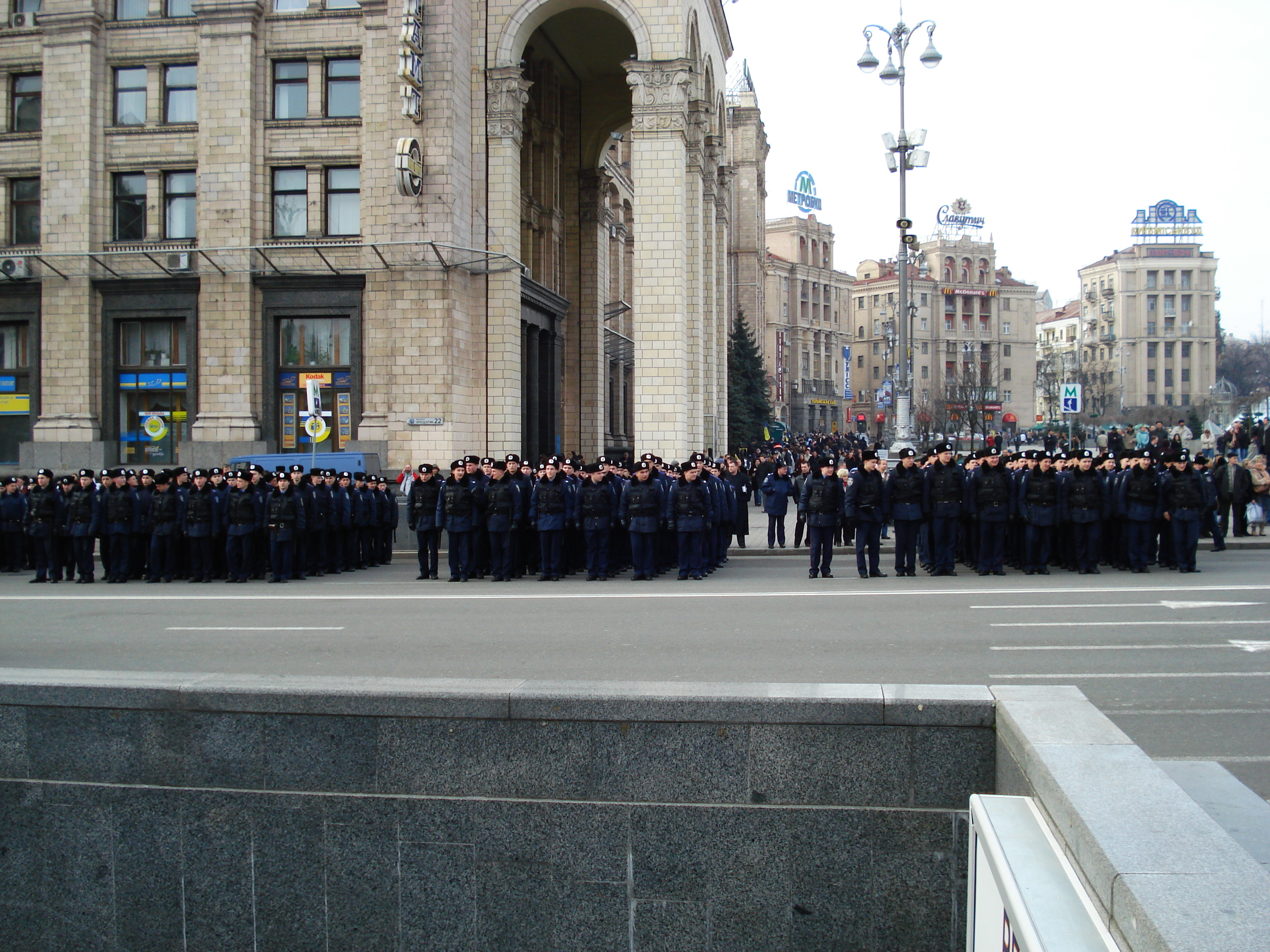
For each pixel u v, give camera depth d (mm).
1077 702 4855
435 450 26922
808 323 104812
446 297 27016
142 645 11156
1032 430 94875
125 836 5859
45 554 19094
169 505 18562
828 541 17125
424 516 18344
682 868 5254
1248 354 133750
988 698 5004
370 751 5570
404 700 5508
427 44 26969
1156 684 8656
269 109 28141
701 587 16156
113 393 28734
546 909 5391
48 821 5938
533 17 28500
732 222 78688
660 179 27766
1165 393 131875
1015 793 4414
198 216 27938
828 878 5129
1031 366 126438
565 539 19188
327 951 5645
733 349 62094
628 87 37719
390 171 27156
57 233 28594
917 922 5070
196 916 5797
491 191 28438
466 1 28125
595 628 11750
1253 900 2480
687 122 28391
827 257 110312
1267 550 20578
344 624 12477
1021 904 2859
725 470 22750
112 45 28719
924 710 5027
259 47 28031
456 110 27250
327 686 5664
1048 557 17859
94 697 5867
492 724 5438
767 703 5164
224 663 9945
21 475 27297
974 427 70312
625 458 29844
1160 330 132375
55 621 13258
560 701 5348
